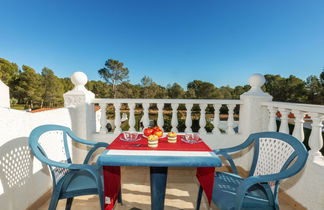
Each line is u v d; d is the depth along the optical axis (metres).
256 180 1.13
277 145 1.51
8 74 36.94
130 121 3.13
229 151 1.78
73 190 1.45
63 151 1.89
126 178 2.69
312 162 1.76
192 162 1.17
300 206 1.91
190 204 2.06
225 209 1.23
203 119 3.13
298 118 2.02
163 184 1.52
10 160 1.56
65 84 47.59
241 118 3.14
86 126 2.96
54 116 2.30
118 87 41.66
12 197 1.58
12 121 1.59
